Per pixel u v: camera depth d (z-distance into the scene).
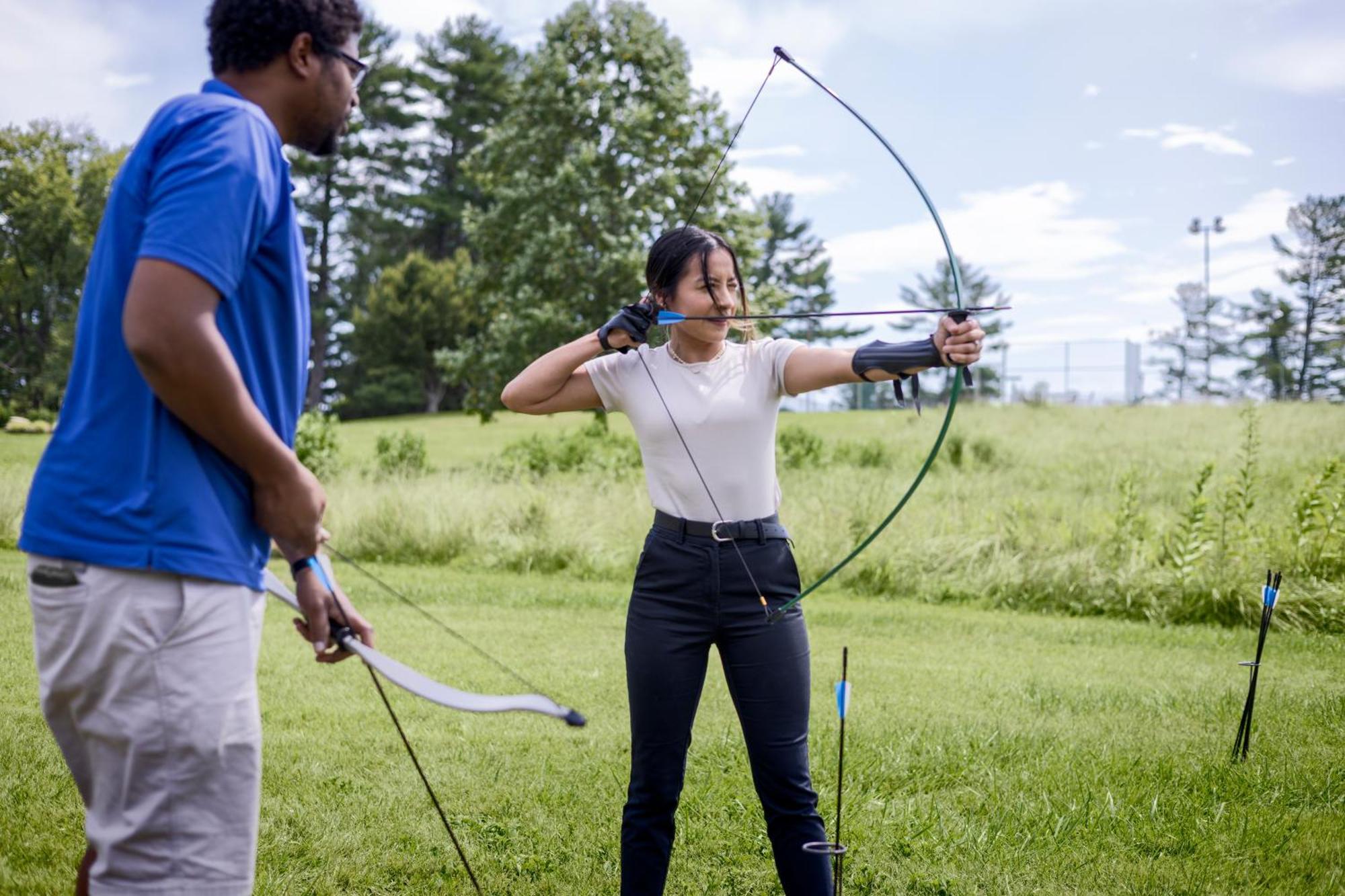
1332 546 8.27
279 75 1.73
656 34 24.41
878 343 2.24
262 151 1.57
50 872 2.76
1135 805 3.56
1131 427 22.47
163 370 1.45
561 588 8.68
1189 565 8.23
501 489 11.46
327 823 3.26
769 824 2.44
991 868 3.06
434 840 3.17
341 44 1.76
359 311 47.69
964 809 3.55
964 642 6.86
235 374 1.50
